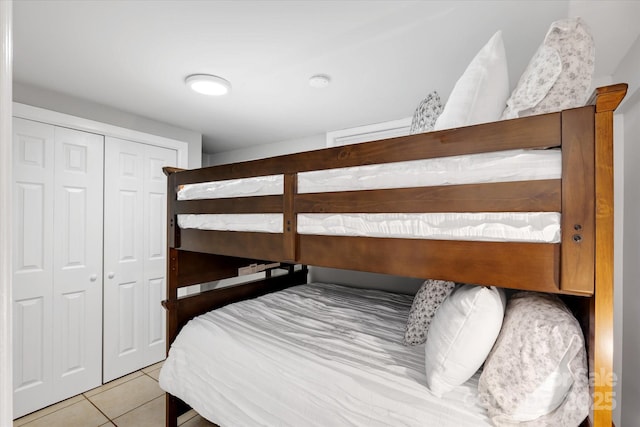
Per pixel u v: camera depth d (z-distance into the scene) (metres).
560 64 0.91
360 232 1.11
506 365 0.94
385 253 1.06
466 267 0.92
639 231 1.51
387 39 1.51
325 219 1.20
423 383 1.13
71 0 1.23
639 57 1.44
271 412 1.33
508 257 0.86
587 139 0.76
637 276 1.52
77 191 2.33
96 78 1.94
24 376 2.08
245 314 1.98
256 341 1.56
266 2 1.25
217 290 2.29
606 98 0.74
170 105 2.40
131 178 2.66
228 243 1.54
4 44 0.41
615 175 1.79
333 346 1.48
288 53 1.64
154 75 1.89
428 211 0.97
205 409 1.57
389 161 1.04
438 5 1.27
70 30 1.43
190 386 1.67
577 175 0.77
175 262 2.00
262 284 2.72
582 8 1.27
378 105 2.39
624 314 1.69
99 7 1.27
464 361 1.03
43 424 1.99
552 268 0.81
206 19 1.36
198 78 1.88
